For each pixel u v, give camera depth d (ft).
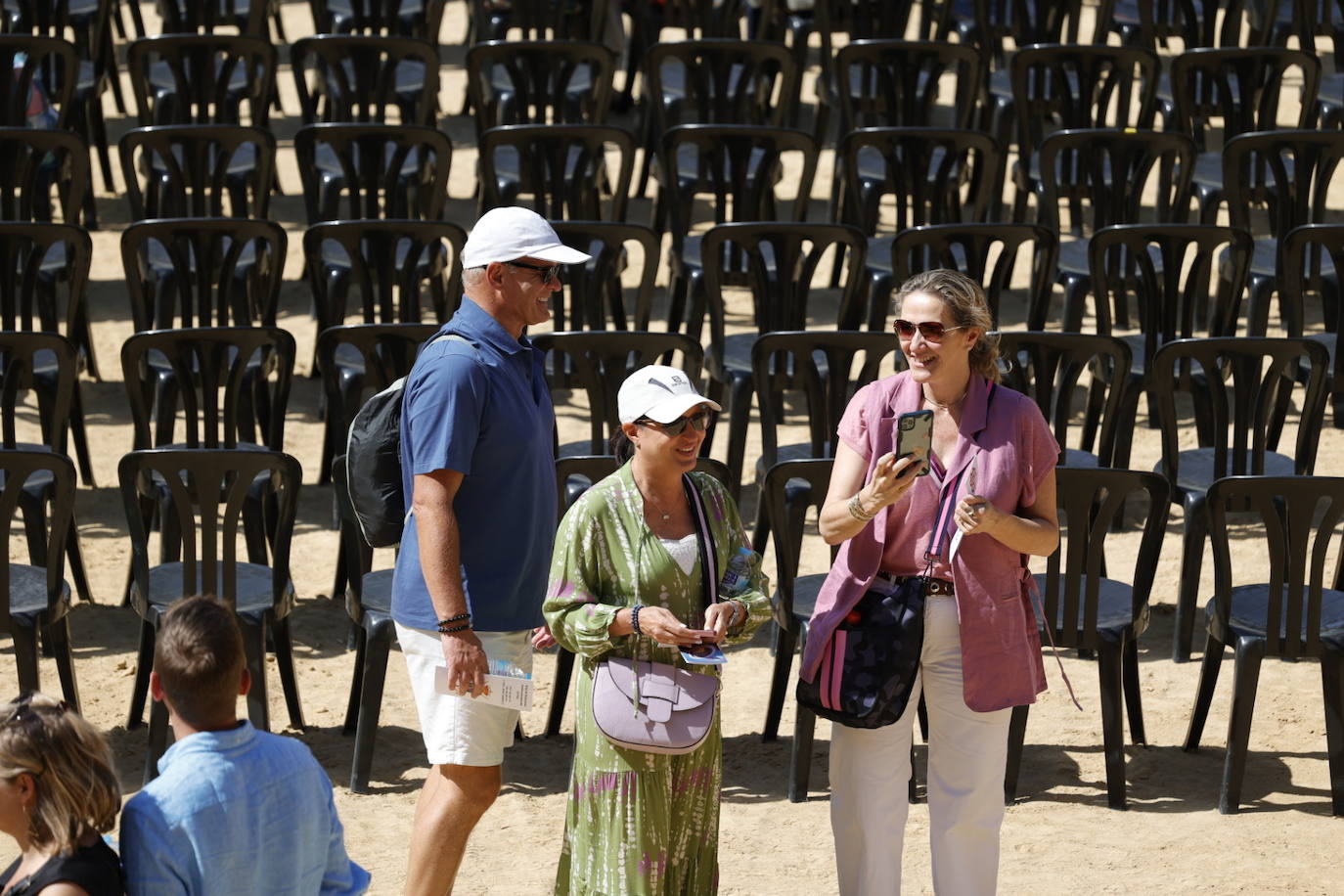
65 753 15.79
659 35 69.46
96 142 61.62
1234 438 36.29
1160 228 41.22
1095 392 42.80
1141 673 36.11
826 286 56.39
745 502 43.37
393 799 30.42
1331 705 29.73
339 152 47.60
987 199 48.57
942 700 23.50
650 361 36.19
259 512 36.94
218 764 16.97
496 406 23.26
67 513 30.58
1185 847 28.76
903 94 54.70
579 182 48.34
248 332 35.88
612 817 22.09
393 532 24.29
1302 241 42.19
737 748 32.71
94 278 56.65
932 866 24.17
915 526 23.16
